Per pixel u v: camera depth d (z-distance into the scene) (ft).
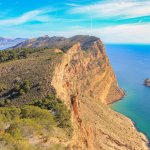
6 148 103.91
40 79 247.91
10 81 263.29
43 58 320.50
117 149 279.28
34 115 160.56
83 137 193.98
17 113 162.50
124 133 345.72
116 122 380.58
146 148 336.29
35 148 117.08
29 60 324.39
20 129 126.21
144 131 402.11
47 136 131.95
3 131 123.75
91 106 368.07
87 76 483.92
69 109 192.95
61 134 145.59
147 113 490.08
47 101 199.62
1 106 219.82
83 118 214.90
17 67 295.89
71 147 144.97
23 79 257.96
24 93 229.86
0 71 296.51
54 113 174.70
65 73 302.25
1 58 417.90
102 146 250.16
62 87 253.85
